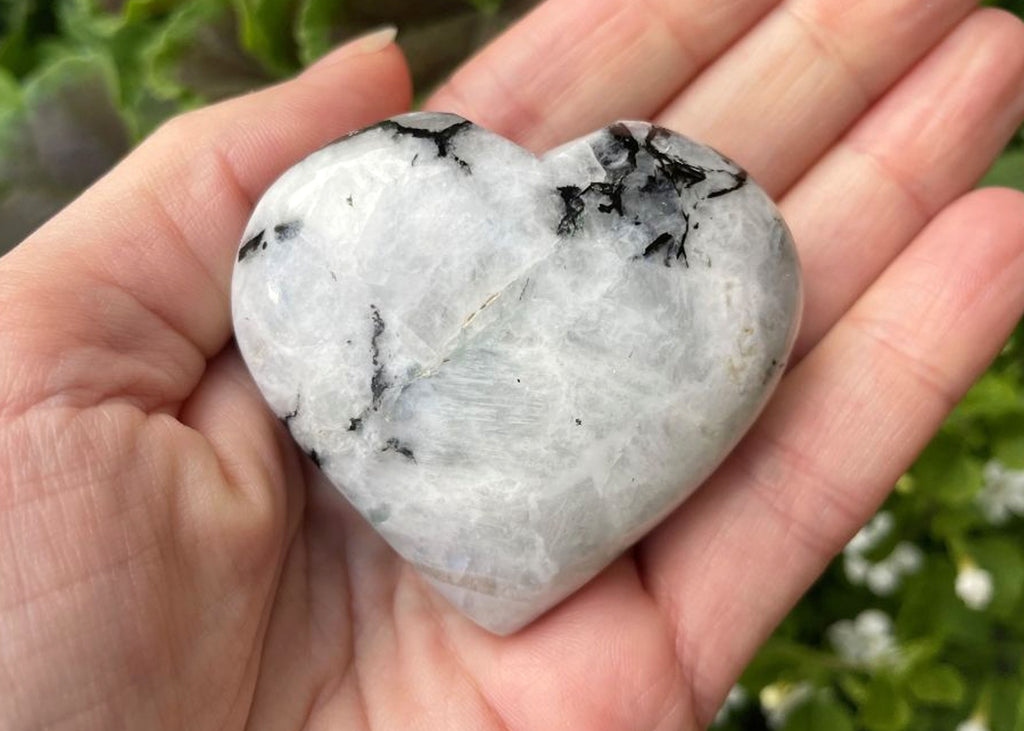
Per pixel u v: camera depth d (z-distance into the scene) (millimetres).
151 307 114
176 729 102
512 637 122
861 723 165
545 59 141
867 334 129
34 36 195
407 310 109
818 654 162
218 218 120
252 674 113
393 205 110
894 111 139
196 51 161
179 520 105
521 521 110
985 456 165
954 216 130
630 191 112
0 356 101
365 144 113
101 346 107
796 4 139
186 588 104
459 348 109
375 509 113
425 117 115
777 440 127
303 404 112
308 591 125
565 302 109
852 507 126
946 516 162
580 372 109
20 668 93
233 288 115
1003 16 138
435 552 113
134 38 168
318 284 110
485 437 109
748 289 112
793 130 141
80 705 95
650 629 123
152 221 116
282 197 113
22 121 166
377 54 132
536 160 113
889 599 173
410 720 120
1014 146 177
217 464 112
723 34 141
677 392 110
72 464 99
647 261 110
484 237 109
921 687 158
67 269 109
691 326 110
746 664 127
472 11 159
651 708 119
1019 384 167
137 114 167
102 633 96
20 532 95
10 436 98
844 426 126
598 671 119
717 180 115
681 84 144
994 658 169
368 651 125
